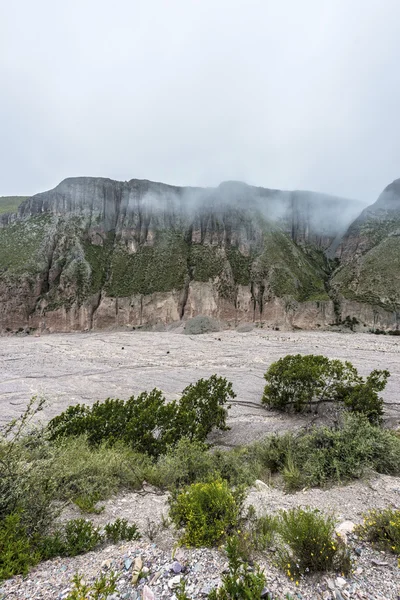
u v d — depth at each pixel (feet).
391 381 73.97
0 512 14.07
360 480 22.53
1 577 11.30
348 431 27.53
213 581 11.13
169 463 24.76
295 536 12.59
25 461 17.29
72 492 19.65
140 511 18.42
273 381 60.03
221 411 47.83
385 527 13.93
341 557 12.04
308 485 22.68
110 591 10.16
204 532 13.56
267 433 45.09
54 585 11.14
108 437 32.24
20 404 62.28
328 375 54.80
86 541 14.02
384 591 10.85
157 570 11.89
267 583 10.97
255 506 18.47
